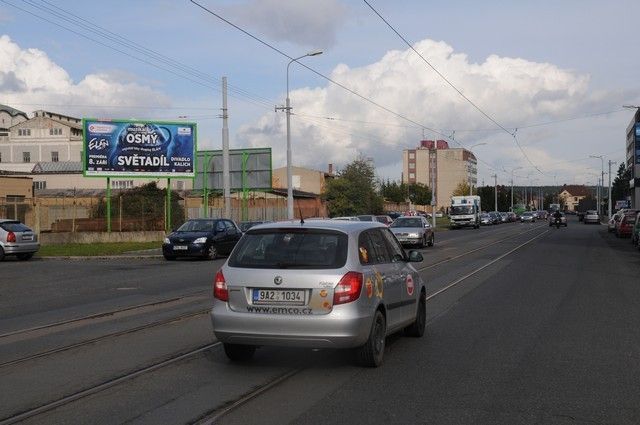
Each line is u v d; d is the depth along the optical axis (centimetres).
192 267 2305
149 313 1241
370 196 7169
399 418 600
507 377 749
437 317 1166
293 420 593
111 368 794
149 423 586
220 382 728
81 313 1254
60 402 649
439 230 6328
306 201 6066
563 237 4522
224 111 3469
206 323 1124
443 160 16700
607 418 603
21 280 1873
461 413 615
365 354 777
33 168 8269
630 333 1014
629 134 9631
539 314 1197
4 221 2659
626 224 4294
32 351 898
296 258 760
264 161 4900
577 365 808
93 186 7781
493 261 2412
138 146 3784
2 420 595
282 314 742
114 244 3544
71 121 11312
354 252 770
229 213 3466
